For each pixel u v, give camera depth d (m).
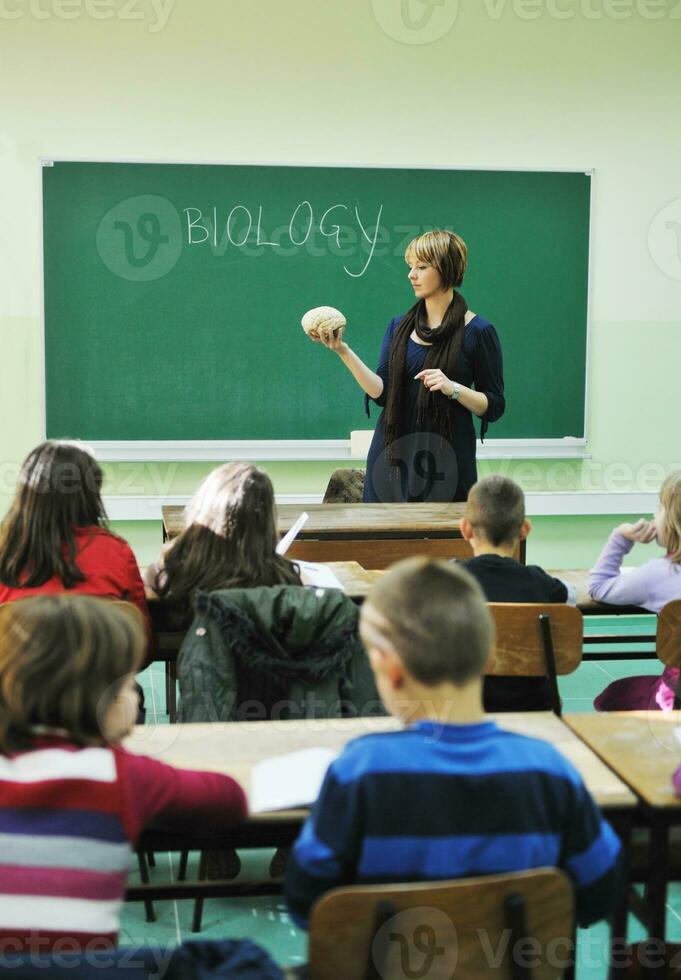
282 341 4.79
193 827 1.38
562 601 2.31
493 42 4.73
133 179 4.59
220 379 4.78
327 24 4.62
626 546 2.58
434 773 1.21
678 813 1.49
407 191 4.76
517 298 4.90
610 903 1.30
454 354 3.67
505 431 4.98
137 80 4.54
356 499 4.05
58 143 4.54
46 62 4.48
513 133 4.80
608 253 4.94
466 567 2.30
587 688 3.93
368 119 4.70
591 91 4.82
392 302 4.84
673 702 2.36
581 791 1.26
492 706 2.20
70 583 2.19
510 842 1.21
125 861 1.25
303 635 1.92
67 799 1.22
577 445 5.04
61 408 4.68
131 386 4.72
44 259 4.58
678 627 2.33
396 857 1.20
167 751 1.62
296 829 1.47
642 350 5.02
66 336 4.64
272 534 2.21
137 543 4.84
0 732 1.26
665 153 4.91
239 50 4.58
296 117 4.66
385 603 1.26
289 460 4.87
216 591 1.98
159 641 2.74
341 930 1.15
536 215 4.86
